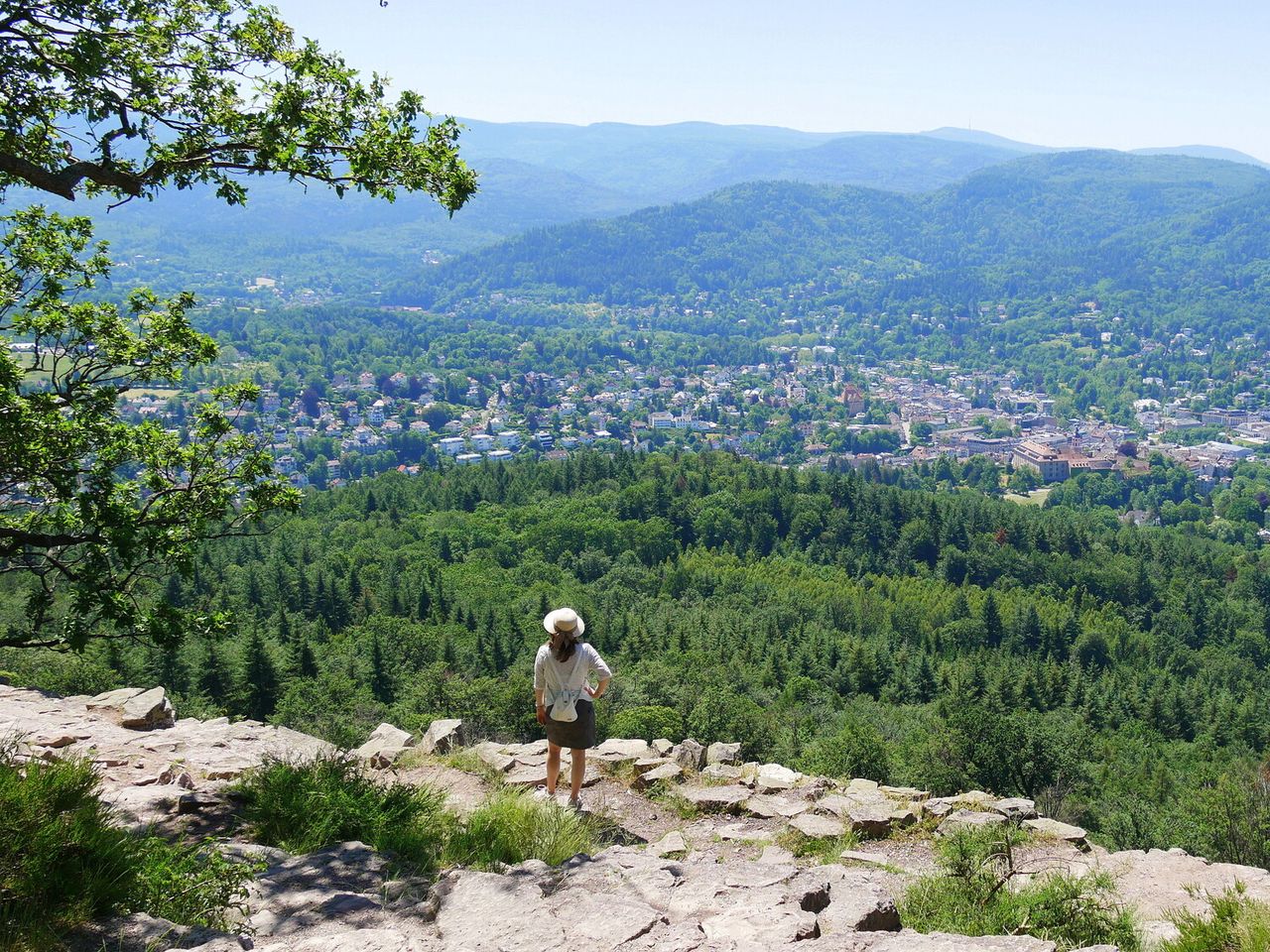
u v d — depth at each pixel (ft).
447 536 327.67
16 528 30.81
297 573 254.27
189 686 151.43
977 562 354.13
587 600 269.64
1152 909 23.71
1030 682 225.15
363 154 27.17
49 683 74.90
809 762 108.88
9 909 15.43
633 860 22.18
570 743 28.84
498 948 15.97
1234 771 138.31
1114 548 394.11
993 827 26.45
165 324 35.55
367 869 20.75
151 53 27.07
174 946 15.07
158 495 32.35
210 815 24.62
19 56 24.76
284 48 28.07
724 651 223.71
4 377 28.32
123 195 28.66
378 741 38.75
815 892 19.51
